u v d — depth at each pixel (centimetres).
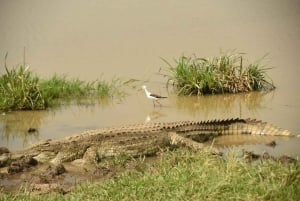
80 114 3138
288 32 4431
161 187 2044
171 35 4419
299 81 3578
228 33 4438
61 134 2820
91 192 2078
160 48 4166
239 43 4212
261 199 1909
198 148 2539
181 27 4594
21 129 2914
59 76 3684
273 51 4053
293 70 3731
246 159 2311
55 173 2370
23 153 2527
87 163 2520
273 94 3388
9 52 4175
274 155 2452
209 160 2233
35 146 2550
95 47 4262
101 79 3662
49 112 3194
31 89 3259
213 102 3294
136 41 4331
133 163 2444
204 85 3425
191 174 2111
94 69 3841
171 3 5128
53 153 2547
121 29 4578
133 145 2591
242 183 2005
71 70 3825
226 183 1995
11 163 2477
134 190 2042
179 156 2352
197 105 3238
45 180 2302
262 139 2734
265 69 3547
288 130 2788
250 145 2644
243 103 3253
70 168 2472
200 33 4450
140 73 3756
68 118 3075
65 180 2300
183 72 3500
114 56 4081
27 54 4138
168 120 2984
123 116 3073
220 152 2486
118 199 2000
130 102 3341
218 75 3462
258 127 2806
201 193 1962
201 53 3991
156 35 4428
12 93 3222
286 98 3306
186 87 3447
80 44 4331
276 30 4491
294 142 2658
